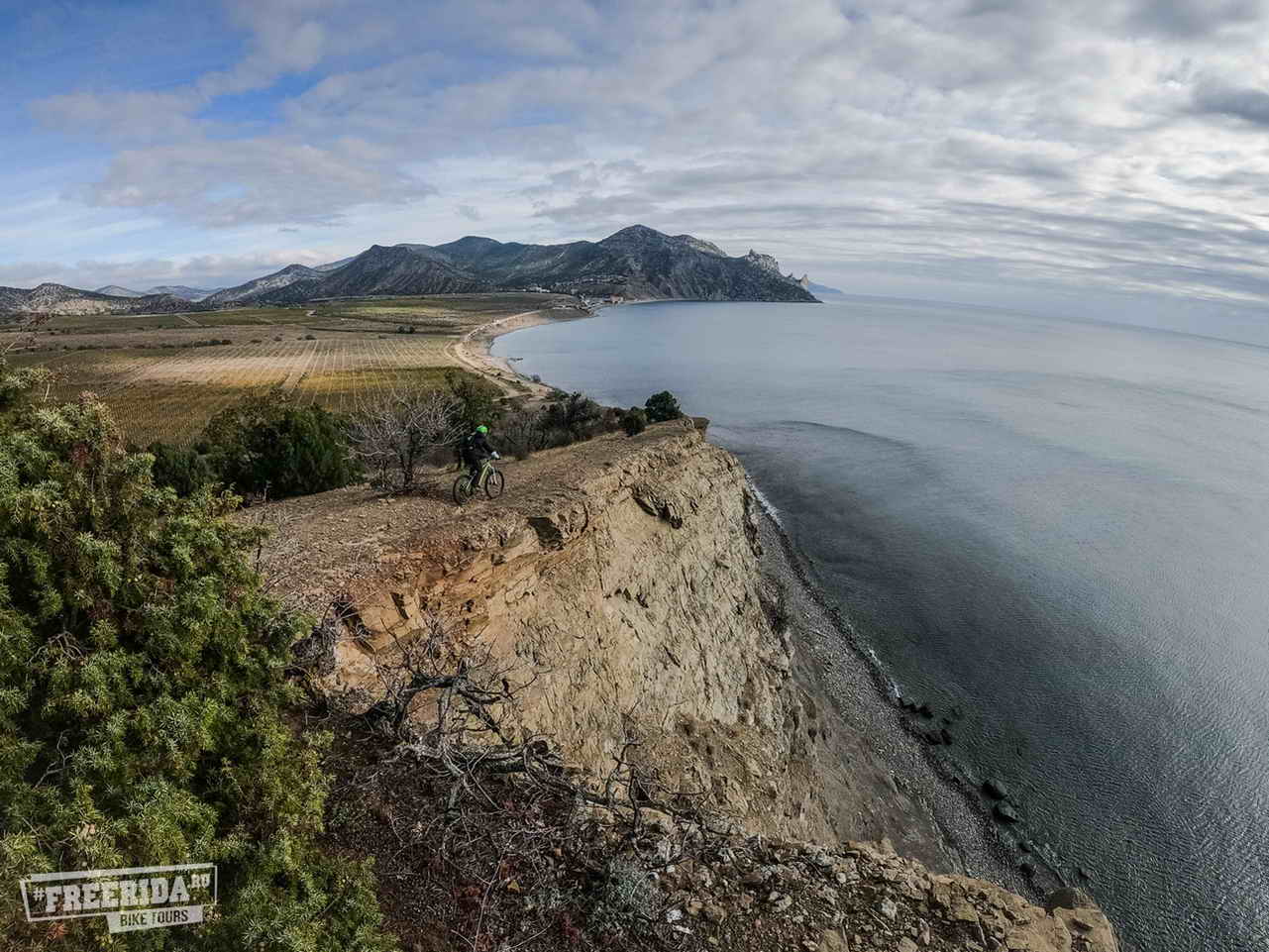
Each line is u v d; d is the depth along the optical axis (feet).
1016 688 102.17
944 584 133.49
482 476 67.00
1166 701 99.50
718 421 291.58
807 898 28.14
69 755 16.99
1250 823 78.74
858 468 215.92
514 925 23.31
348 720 31.50
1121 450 253.44
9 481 17.87
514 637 56.70
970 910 28.63
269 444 81.41
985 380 460.55
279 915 18.45
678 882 27.17
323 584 45.32
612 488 80.69
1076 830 77.82
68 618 18.92
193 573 21.99
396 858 24.43
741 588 101.35
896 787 81.46
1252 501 194.59
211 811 19.02
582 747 56.13
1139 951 65.31
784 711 83.15
